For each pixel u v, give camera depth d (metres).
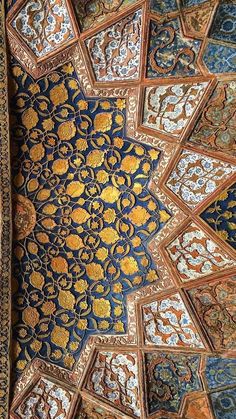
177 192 5.35
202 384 5.32
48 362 5.61
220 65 4.89
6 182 5.43
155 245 5.43
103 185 5.48
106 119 5.32
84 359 5.57
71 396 5.53
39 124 5.37
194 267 5.38
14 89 5.23
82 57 5.10
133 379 5.47
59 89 5.27
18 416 5.57
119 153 5.39
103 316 5.59
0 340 5.58
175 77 5.02
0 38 5.05
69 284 5.62
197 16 4.81
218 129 5.09
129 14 4.89
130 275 5.53
